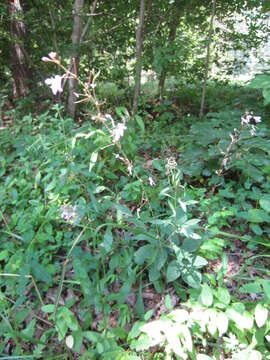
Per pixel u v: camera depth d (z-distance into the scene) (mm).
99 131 2625
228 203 2488
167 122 5137
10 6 5672
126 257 1995
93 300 1821
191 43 5496
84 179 2662
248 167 2609
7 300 1984
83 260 2055
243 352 1420
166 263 1986
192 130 3275
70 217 2070
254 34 5895
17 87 6469
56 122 4008
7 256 2137
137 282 2025
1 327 1584
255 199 2477
